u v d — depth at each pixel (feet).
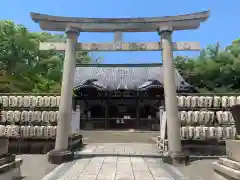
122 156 31.19
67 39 31.22
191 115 32.32
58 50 32.60
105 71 106.93
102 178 20.93
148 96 92.12
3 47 65.10
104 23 31.24
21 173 22.91
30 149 34.24
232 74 93.91
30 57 74.74
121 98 93.25
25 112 34.14
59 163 27.27
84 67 110.42
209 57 107.96
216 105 32.65
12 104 34.32
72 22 31.07
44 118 33.99
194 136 31.96
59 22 31.07
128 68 108.78
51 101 34.32
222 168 17.94
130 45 32.01
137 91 91.86
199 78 104.01
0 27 68.23
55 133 33.60
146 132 72.84
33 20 30.83
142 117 94.99
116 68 109.40
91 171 23.38
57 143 28.73
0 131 33.24
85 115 93.97
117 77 101.14
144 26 31.40
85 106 94.79
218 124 32.68
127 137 58.29
